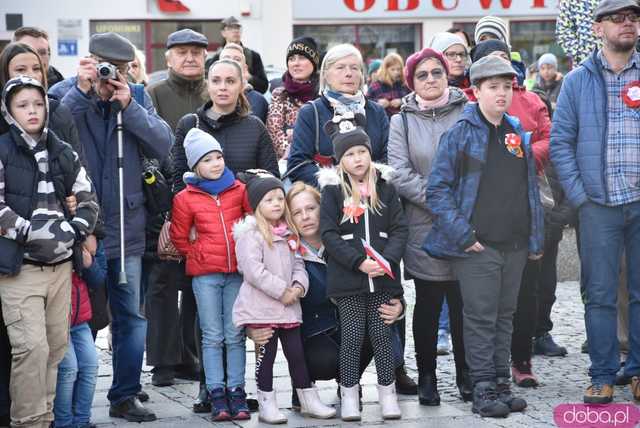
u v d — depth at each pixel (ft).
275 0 104.01
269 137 27.66
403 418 25.52
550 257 32.07
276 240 25.49
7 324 22.81
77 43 102.06
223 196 26.03
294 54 31.30
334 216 25.31
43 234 22.58
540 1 106.52
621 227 26.61
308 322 26.02
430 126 27.37
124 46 25.95
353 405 25.38
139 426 25.23
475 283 25.90
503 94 25.94
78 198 23.32
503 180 26.12
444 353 33.45
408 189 26.76
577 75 27.02
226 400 25.84
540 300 32.32
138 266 26.00
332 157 27.30
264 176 25.68
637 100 26.43
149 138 25.84
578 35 32.45
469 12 106.73
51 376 23.34
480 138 26.21
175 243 26.16
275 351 25.40
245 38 104.27
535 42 107.45
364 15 105.29
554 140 27.07
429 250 26.21
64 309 23.38
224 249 25.70
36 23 101.45
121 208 25.50
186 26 103.76
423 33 106.42
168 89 31.76
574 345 33.78
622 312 31.73
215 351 25.85
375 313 25.49
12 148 22.86
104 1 102.12
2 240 22.52
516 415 25.68
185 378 30.48
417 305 26.99
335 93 27.53
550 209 29.73
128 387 25.95
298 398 26.35
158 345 29.60
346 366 25.38
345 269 25.13
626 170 26.40
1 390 24.30
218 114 27.25
